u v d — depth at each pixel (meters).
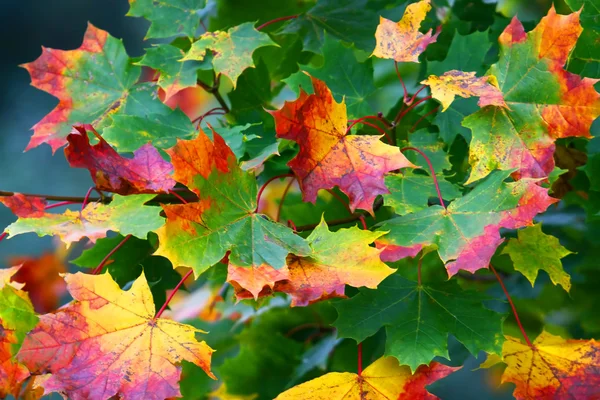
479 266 1.02
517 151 1.09
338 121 1.06
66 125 1.19
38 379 1.04
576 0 1.15
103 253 1.20
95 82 1.20
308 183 1.06
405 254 1.04
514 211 1.03
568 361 1.09
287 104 1.04
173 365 1.02
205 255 1.01
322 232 1.04
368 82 1.20
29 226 1.04
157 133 1.17
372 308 1.08
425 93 1.29
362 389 1.06
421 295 1.09
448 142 1.18
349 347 1.27
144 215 1.05
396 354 1.06
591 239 1.29
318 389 1.05
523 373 1.09
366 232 1.03
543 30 1.08
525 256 1.13
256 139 1.21
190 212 1.01
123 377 1.01
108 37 1.21
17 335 1.06
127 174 1.07
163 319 1.03
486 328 1.07
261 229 1.03
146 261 1.20
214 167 1.03
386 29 1.11
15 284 1.08
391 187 1.13
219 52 1.16
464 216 1.05
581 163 1.21
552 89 1.08
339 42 1.21
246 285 1.00
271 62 1.33
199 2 1.21
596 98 1.07
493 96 1.07
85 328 1.02
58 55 1.20
